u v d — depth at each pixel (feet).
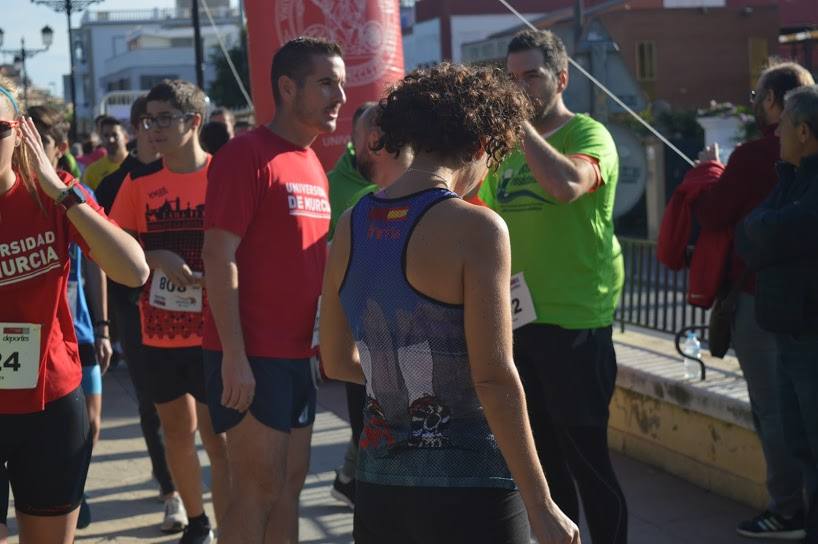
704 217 14.19
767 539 14.23
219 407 11.59
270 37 24.08
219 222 11.12
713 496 15.97
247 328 11.40
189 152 14.47
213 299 11.12
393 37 24.79
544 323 12.48
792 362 12.58
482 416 7.54
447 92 7.69
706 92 63.00
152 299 14.20
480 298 7.25
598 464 12.53
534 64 12.70
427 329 7.46
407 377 7.55
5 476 10.27
